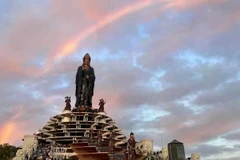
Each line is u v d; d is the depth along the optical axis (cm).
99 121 8356
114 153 5006
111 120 8838
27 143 6750
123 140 7700
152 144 7650
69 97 9106
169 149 3155
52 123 8375
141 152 6450
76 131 7900
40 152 6028
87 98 9794
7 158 7619
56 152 6019
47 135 8006
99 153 4988
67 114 8481
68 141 7656
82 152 5450
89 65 10400
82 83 9962
